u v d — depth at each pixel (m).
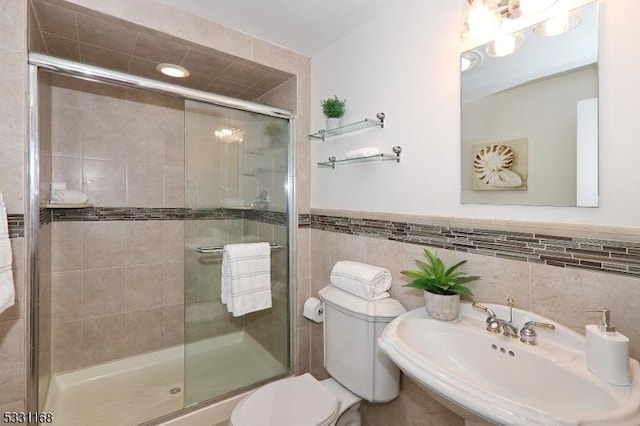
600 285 0.88
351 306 1.39
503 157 1.08
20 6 1.17
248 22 1.62
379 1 1.42
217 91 2.24
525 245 1.03
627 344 0.73
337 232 1.79
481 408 0.67
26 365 1.21
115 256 2.10
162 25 1.48
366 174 1.61
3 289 1.04
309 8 1.49
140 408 1.78
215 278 1.84
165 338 2.29
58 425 1.62
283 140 1.97
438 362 1.03
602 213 0.88
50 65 1.23
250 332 1.93
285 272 2.00
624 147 0.85
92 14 1.35
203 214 1.79
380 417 1.53
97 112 2.02
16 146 1.17
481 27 1.05
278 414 1.20
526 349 0.91
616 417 0.61
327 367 1.55
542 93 0.99
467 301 1.18
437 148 1.28
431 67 1.30
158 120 2.23
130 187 2.14
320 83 1.91
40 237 1.38
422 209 1.34
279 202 1.98
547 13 0.98
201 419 1.69
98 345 2.05
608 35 0.87
